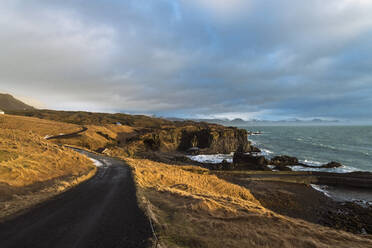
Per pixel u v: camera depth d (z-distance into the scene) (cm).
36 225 795
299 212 2559
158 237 679
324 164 5738
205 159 7294
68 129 8075
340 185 3922
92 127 9394
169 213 989
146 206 1043
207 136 8981
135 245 618
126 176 2089
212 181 3055
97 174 2255
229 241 728
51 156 2652
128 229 748
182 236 718
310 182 4059
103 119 17200
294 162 6028
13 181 1587
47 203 1116
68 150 3538
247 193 2964
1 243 643
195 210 1066
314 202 2911
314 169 5381
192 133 9550
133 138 8844
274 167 5491
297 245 773
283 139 14312
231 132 9038
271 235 841
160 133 9119
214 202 1258
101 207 1035
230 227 870
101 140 7612
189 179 2747
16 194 1338
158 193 1459
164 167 3534
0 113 7956
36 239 669
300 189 3522
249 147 9081
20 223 816
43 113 17900
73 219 861
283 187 3581
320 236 925
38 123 7925
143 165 3294
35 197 1226
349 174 4206
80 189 1502
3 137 3092
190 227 817
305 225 1124
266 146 10531
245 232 834
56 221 838
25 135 3656
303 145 10756
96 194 1338
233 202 1446
